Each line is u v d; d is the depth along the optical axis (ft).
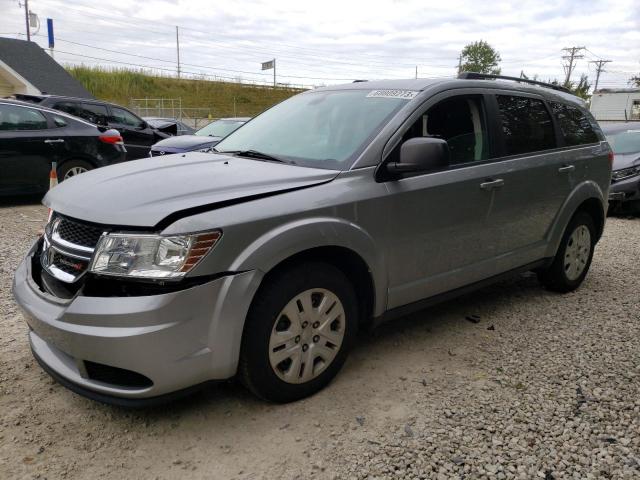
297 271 9.48
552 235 15.25
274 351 9.41
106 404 9.37
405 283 11.47
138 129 39.81
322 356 10.18
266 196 9.35
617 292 16.94
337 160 10.85
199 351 8.49
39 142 27.43
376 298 10.87
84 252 8.74
